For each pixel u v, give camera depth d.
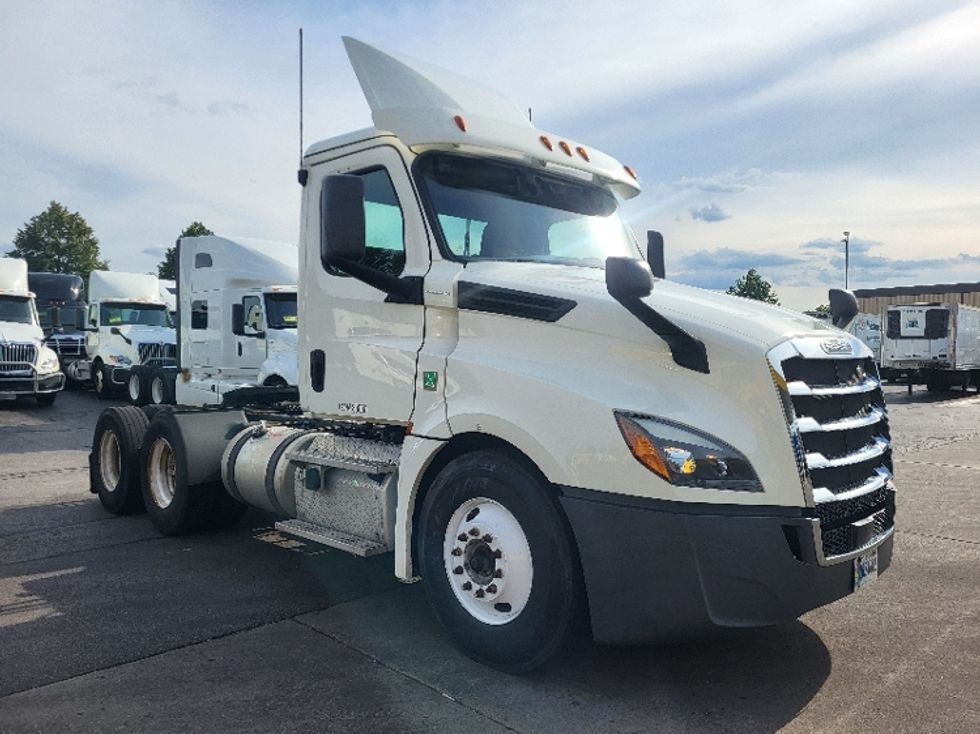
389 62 4.87
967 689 3.86
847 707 3.67
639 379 3.74
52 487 9.16
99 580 5.54
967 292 48.78
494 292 4.23
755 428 3.52
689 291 4.33
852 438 3.88
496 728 3.47
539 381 3.87
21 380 18.42
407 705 3.67
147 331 22.08
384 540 4.61
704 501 3.48
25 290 20.09
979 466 10.87
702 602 3.48
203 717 3.55
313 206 5.27
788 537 3.47
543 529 3.79
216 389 14.26
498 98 5.27
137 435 7.40
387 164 4.80
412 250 4.63
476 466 4.08
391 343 4.68
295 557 6.14
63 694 3.77
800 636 4.53
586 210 5.36
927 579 5.63
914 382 26.75
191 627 4.64
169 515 6.70
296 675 3.99
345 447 5.15
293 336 13.26
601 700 3.73
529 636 3.84
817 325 4.13
